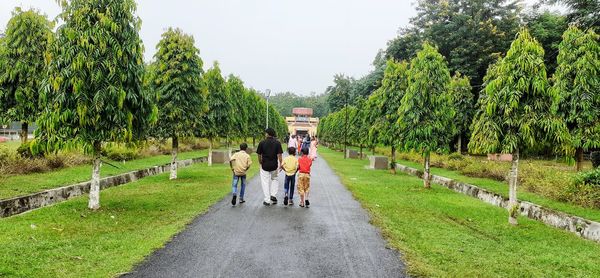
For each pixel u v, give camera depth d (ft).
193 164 72.84
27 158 42.78
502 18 121.29
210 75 72.38
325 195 39.24
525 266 18.61
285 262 18.12
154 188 40.27
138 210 28.99
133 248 19.56
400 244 21.44
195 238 21.85
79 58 25.71
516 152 27.96
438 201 36.70
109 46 27.27
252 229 24.26
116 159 59.57
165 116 47.24
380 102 68.13
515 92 26.30
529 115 26.45
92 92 26.81
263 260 18.34
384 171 68.59
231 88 92.89
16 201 26.76
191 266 17.30
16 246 18.69
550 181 37.40
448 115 46.65
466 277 16.76
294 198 36.99
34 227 22.40
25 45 49.37
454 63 118.11
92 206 28.58
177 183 44.65
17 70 48.65
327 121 203.62
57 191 31.53
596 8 84.33
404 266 17.94
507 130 27.73
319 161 94.02
